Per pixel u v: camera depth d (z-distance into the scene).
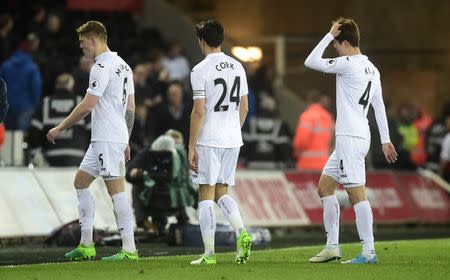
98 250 44.84
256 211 60.81
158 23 80.56
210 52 35.78
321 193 37.03
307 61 36.56
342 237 56.84
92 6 80.12
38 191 52.31
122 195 37.28
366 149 36.44
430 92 89.12
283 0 86.75
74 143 54.69
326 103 67.94
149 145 52.16
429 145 77.06
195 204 50.47
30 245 49.16
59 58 68.56
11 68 58.41
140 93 59.50
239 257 35.50
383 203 67.56
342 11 87.50
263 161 66.44
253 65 75.44
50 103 54.53
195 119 35.22
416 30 89.00
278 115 71.00
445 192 71.62
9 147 55.12
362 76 36.19
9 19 63.56
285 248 45.56
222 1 86.25
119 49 74.94
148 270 33.38
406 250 43.34
